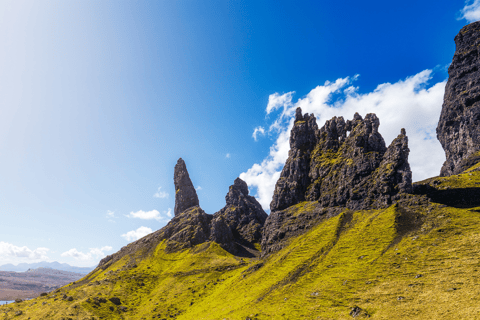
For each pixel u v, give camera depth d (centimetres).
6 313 15675
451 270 8131
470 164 18488
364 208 15725
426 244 10200
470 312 5994
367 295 8662
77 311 15750
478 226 10094
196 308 15338
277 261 15225
